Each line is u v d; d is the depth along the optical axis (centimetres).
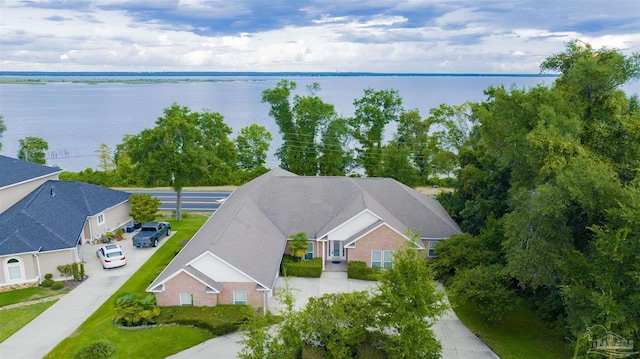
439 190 6444
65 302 2909
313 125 6619
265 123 14550
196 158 4472
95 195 4159
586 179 2241
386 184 4134
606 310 1867
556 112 2872
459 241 3222
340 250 3634
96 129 14688
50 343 2450
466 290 2605
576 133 2744
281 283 3234
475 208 3753
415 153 6731
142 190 6569
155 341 2428
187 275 2702
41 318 2714
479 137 5194
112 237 4047
